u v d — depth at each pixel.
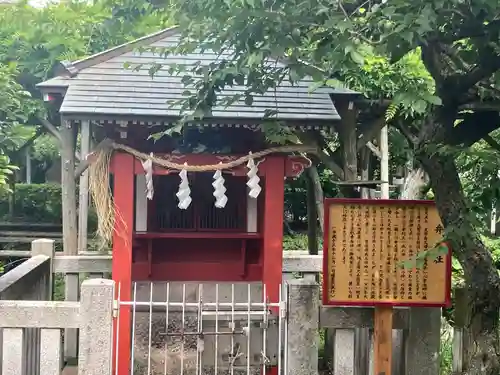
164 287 6.09
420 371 4.18
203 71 3.80
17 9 9.06
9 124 5.82
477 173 3.99
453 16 3.02
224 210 6.31
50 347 3.94
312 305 3.98
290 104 5.37
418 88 2.99
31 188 16.12
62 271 6.39
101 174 5.32
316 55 2.92
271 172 5.55
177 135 5.49
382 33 2.80
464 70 3.56
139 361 5.64
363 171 7.35
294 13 3.00
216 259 6.43
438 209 3.55
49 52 9.34
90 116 4.98
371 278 3.98
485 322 3.53
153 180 6.19
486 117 3.78
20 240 12.64
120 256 5.41
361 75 5.35
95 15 9.52
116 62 5.70
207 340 5.70
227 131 5.58
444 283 4.00
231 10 2.96
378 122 5.92
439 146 3.34
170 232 6.13
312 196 7.11
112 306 3.90
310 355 3.98
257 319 5.68
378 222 3.99
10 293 4.45
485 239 7.94
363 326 4.07
